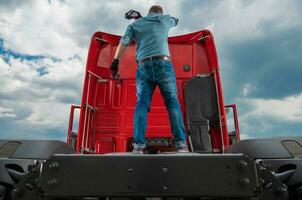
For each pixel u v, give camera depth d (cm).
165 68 384
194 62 616
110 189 221
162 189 220
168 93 378
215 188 220
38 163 255
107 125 581
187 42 632
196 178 221
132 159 224
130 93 597
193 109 529
